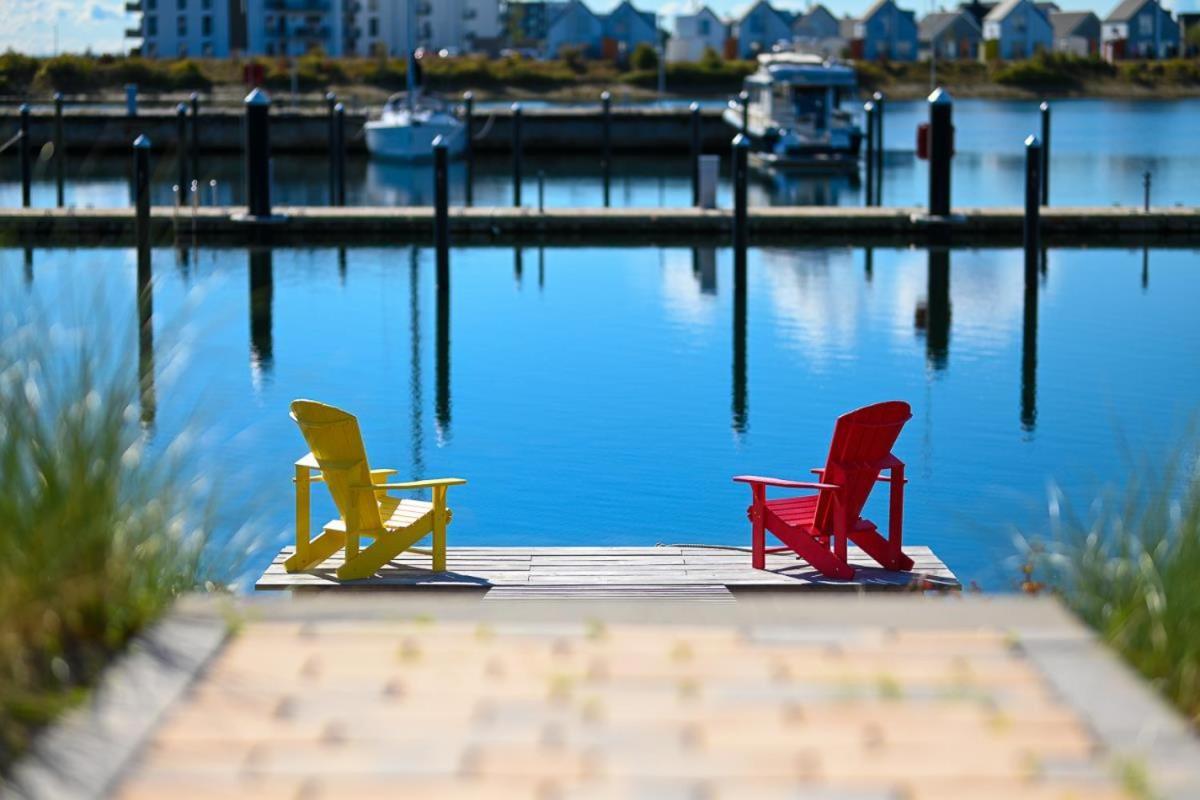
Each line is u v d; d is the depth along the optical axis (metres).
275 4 85.25
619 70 75.81
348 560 7.77
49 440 3.99
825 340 16.70
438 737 3.46
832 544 8.59
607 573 7.94
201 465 10.33
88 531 3.89
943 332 17.11
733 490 11.16
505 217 24.02
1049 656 3.91
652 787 3.22
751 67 74.12
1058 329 17.22
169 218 23.03
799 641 4.05
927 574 7.81
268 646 3.98
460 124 42.38
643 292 19.64
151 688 3.66
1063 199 30.59
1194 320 17.62
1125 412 13.38
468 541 9.99
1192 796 3.18
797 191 33.97
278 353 15.80
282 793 3.19
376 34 87.31
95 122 42.59
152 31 81.81
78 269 19.66
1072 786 3.22
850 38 99.62
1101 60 80.88
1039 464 11.69
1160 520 4.79
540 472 11.65
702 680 3.79
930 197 24.05
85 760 3.31
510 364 15.46
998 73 79.12
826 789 3.22
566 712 3.59
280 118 44.12
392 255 22.45
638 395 14.17
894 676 3.81
